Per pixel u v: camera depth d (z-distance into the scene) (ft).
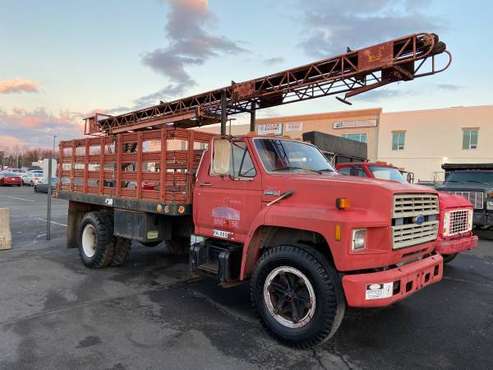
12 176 119.24
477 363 11.94
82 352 12.21
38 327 14.02
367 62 25.20
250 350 12.62
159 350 12.47
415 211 13.38
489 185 35.14
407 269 12.69
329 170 16.62
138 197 19.62
